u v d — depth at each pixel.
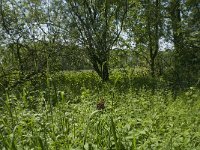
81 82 27.22
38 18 28.97
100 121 6.12
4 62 24.14
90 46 28.72
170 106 13.51
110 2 32.03
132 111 11.30
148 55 39.66
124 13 33.00
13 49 24.05
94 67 30.27
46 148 4.98
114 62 32.97
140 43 37.81
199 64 30.53
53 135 5.68
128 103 13.41
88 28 29.27
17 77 19.19
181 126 9.05
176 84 25.67
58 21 29.47
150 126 8.30
